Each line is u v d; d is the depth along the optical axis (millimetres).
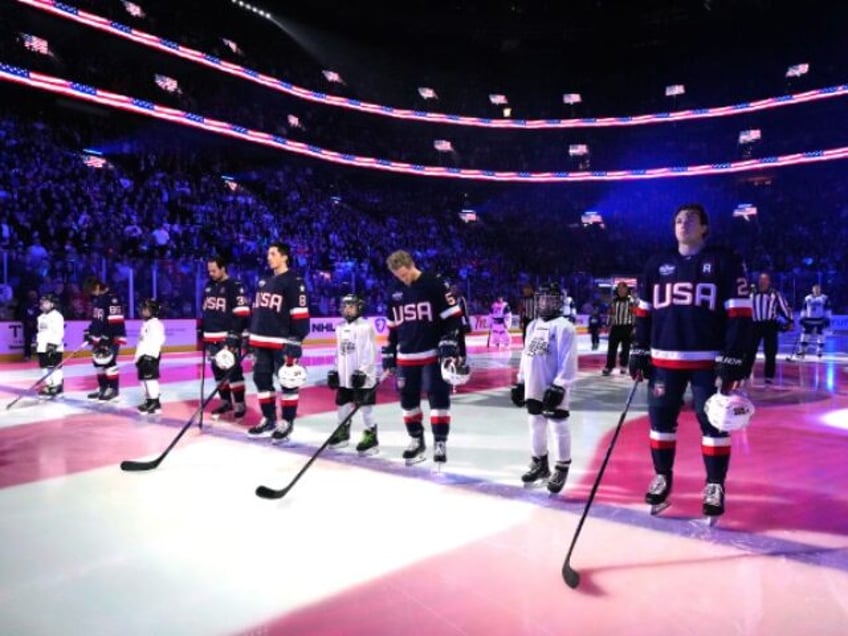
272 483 5180
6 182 21609
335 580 3357
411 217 42219
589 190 45781
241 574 3432
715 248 4238
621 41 43750
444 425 5531
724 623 2875
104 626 2895
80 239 21469
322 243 31828
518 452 6238
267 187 35219
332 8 38781
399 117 41281
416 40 43219
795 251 37844
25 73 24359
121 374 13398
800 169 41125
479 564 3551
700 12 40375
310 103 38562
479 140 45875
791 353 18438
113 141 30672
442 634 2812
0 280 16516
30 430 7383
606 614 2973
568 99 44469
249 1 36812
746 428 7277
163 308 19469
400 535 3994
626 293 13000
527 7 41188
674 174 41531
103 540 3924
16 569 3506
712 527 4094
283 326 6910
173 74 33094
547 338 4832
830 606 3027
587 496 4777
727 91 43125
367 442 6168
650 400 4441
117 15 28703
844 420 7777
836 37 41031
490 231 43812
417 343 5535
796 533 3982
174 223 26391
